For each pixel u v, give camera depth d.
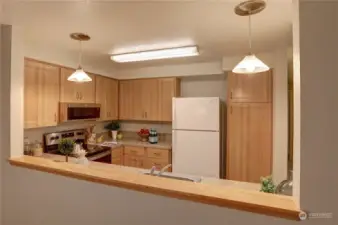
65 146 2.62
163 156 3.73
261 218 0.99
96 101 3.71
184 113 3.50
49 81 2.83
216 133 3.32
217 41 2.46
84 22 1.92
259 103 3.08
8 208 1.89
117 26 2.01
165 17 1.81
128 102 4.25
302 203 0.89
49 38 2.35
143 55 2.89
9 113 1.88
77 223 1.53
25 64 2.52
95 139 4.03
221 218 1.08
